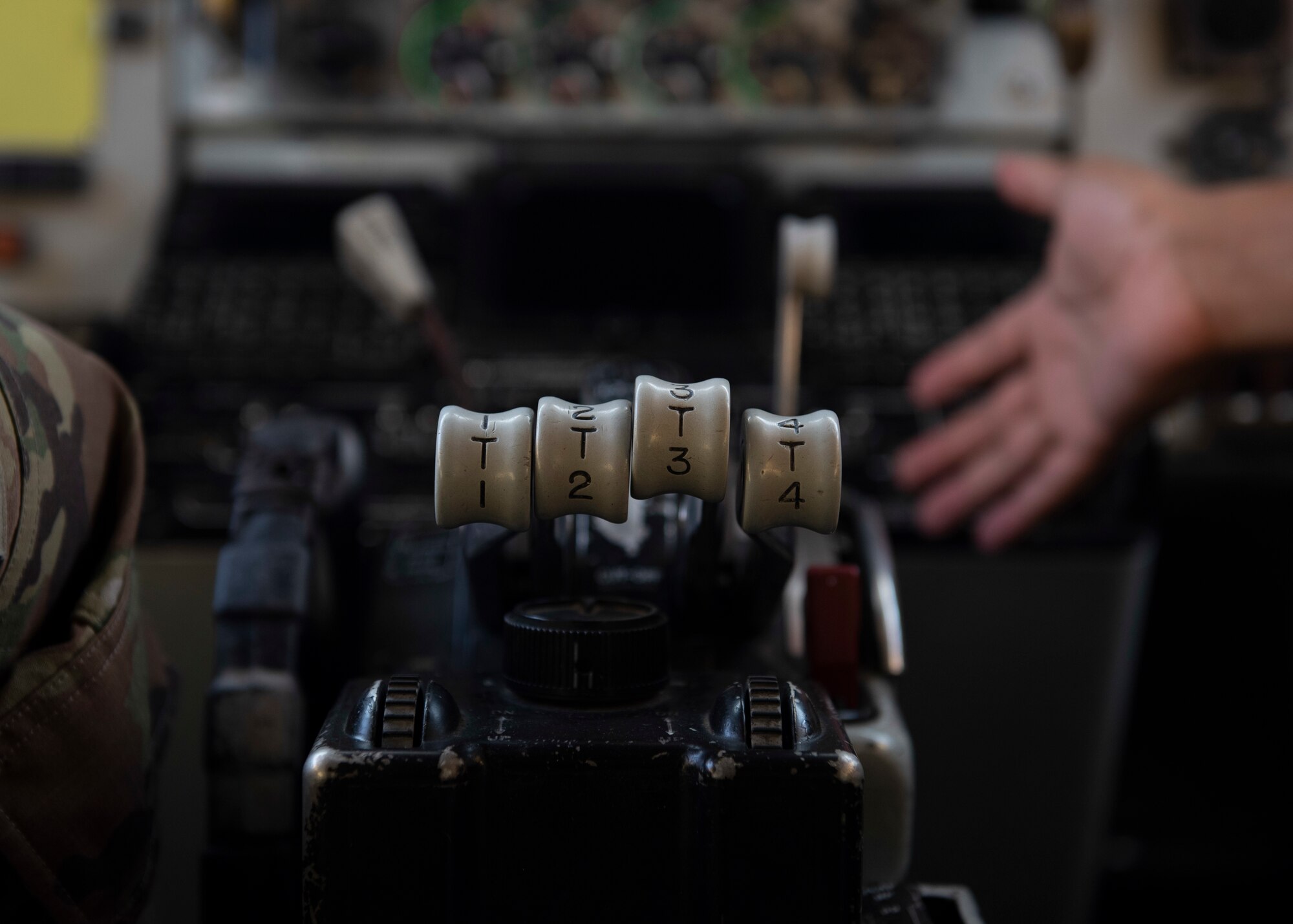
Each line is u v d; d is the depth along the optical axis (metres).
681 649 1.00
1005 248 2.18
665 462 0.84
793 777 0.83
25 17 2.27
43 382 0.87
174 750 1.61
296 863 0.99
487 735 0.85
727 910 0.83
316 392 1.87
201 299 1.99
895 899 0.94
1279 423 2.09
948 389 1.88
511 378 1.92
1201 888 2.53
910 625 1.76
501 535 0.95
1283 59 2.35
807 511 0.85
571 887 0.85
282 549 1.04
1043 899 1.79
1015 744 1.77
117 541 0.90
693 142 2.29
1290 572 2.28
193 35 2.29
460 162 2.28
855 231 2.18
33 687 0.84
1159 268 1.57
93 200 2.27
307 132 2.29
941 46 2.29
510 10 2.28
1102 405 1.64
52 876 0.85
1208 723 2.52
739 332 2.02
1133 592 1.77
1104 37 2.37
